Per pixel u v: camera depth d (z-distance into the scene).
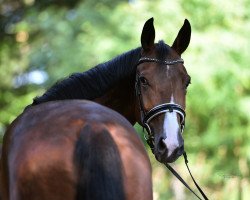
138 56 5.70
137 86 5.59
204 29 16.05
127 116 5.88
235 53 15.73
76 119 4.34
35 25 19.08
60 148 4.19
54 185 4.14
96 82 5.57
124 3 16.88
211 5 15.95
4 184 4.70
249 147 16.41
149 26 5.70
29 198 4.22
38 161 4.21
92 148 4.08
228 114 16.48
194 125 16.92
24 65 20.84
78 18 17.34
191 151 16.98
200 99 15.93
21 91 21.11
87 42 16.70
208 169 16.73
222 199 16.47
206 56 15.55
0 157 4.86
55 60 17.62
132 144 4.34
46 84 18.23
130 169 4.22
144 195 4.24
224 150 17.08
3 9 22.30
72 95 5.48
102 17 16.91
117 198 3.99
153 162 16.92
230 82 15.76
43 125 4.41
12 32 21.69
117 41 16.03
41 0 21.20
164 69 5.44
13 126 4.79
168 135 5.16
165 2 15.98
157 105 5.31
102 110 4.54
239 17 16.14
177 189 16.56
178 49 5.95
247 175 16.64
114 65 5.68
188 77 5.51
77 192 4.07
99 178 4.00
